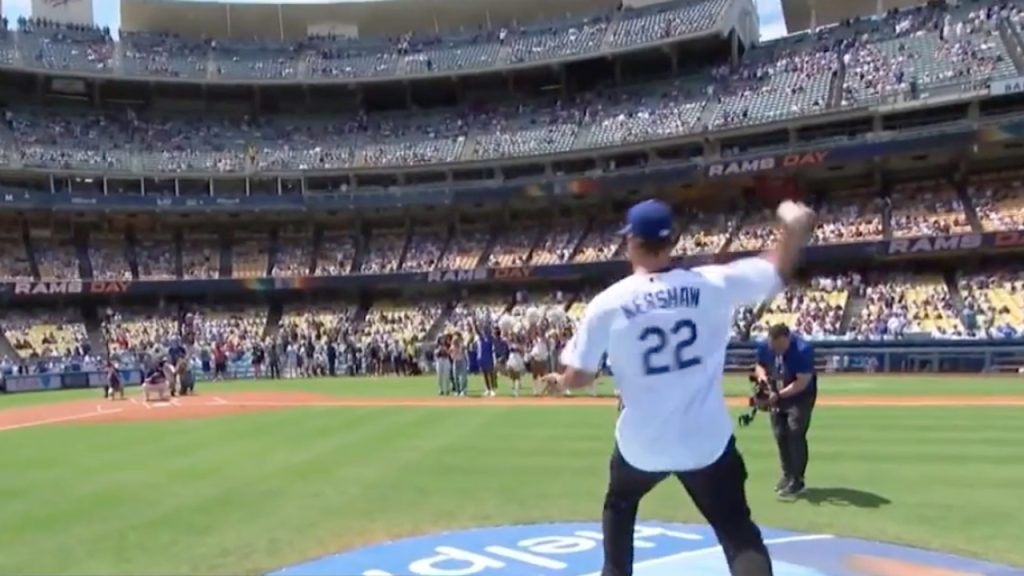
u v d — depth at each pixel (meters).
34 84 57.69
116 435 19.50
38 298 51.12
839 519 9.41
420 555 8.36
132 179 54.25
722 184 48.06
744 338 38.50
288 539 9.14
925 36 47.44
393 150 56.69
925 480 11.68
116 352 45.16
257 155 56.94
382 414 22.91
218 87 60.50
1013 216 40.00
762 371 10.80
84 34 59.41
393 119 60.38
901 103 42.25
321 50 62.47
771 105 47.97
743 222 47.34
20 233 53.25
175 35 62.59
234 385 39.00
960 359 33.62
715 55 55.50
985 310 37.25
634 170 47.94
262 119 61.28
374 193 53.31
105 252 54.41
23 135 53.59
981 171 43.31
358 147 57.53
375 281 51.97
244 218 55.97
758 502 10.30
